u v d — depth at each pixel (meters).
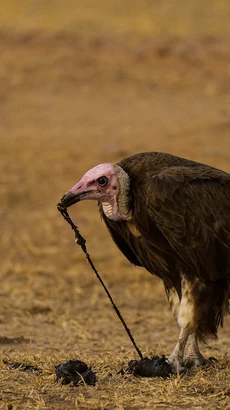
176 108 32.94
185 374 10.53
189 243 10.69
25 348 12.88
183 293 10.91
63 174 26.19
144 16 42.53
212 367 10.87
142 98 34.16
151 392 9.90
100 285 18.73
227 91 34.91
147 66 37.00
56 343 13.40
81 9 43.41
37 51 37.97
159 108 32.94
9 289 18.09
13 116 31.89
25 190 24.95
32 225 22.62
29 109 32.69
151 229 10.91
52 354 12.16
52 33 39.59
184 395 9.80
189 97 34.28
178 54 37.84
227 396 9.70
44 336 14.05
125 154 27.67
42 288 18.25
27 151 28.14
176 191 10.63
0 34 39.56
